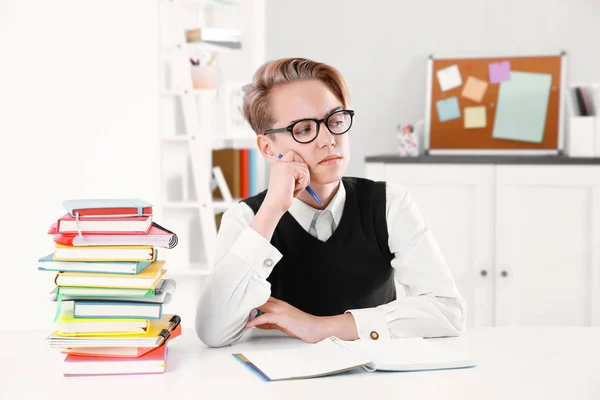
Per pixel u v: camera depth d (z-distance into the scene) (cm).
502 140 369
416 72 387
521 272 324
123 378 109
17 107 244
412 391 101
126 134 305
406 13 387
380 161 333
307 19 396
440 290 145
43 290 258
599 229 316
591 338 131
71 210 112
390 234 153
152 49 325
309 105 136
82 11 276
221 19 373
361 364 110
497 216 324
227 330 129
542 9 373
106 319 112
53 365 117
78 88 274
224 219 154
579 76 371
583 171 316
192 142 333
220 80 374
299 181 134
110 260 113
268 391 102
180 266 350
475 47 380
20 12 244
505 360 117
